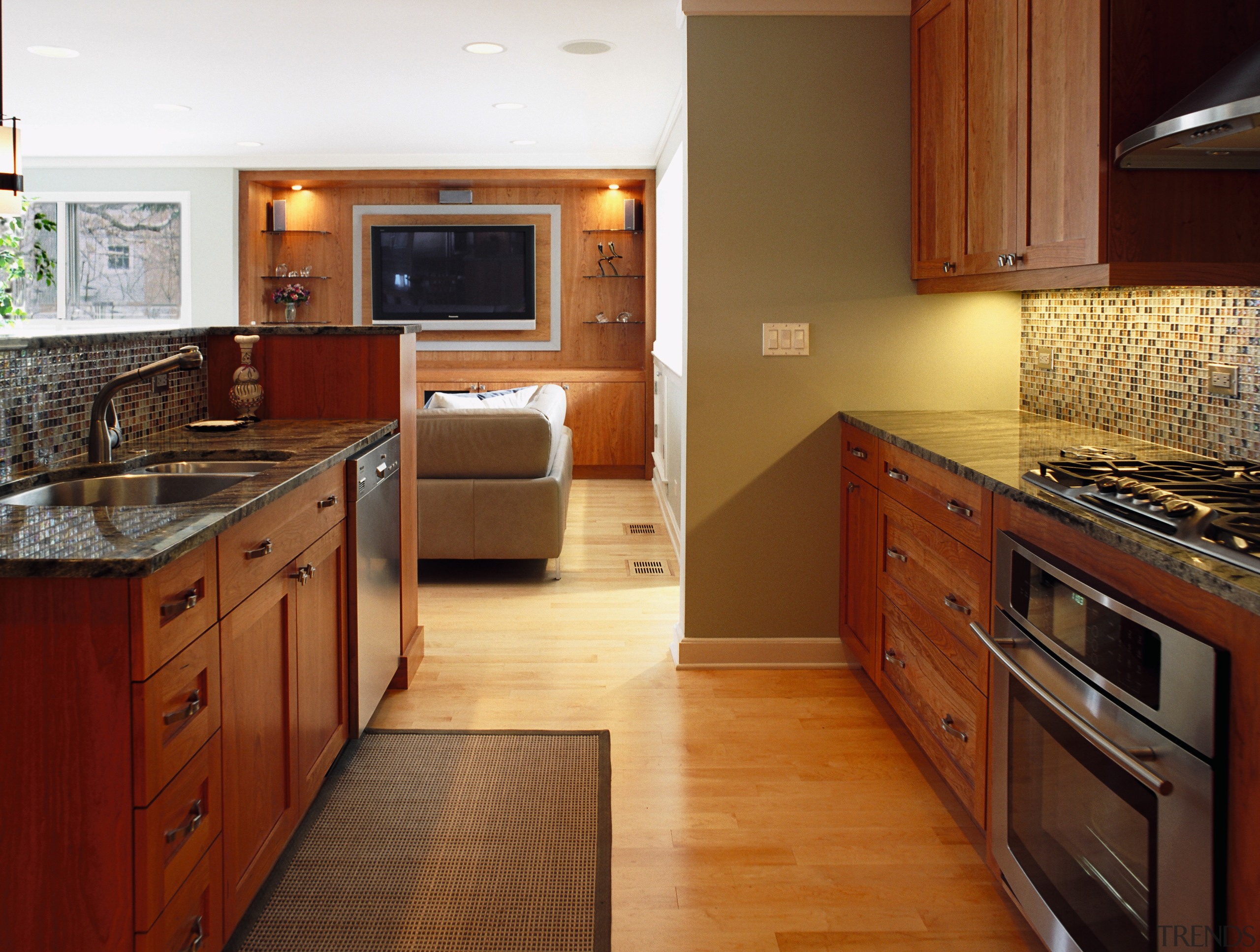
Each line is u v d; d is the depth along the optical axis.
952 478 2.29
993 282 2.66
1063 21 2.16
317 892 2.11
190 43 4.43
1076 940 1.61
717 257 3.41
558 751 2.84
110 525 1.55
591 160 7.48
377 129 6.45
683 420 3.62
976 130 2.72
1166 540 1.41
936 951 1.92
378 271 8.04
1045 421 3.12
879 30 3.35
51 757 1.37
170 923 1.47
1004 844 1.96
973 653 2.15
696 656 3.55
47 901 1.40
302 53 4.57
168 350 2.94
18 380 2.17
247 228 7.62
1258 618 1.15
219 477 2.32
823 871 2.21
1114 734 1.47
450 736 2.94
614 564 5.14
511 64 4.75
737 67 3.36
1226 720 1.21
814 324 3.44
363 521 2.71
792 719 3.09
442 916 2.02
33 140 6.91
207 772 1.61
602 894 2.10
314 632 2.31
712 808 2.51
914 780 2.66
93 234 7.74
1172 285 2.06
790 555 3.53
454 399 6.00
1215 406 2.24
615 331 8.14
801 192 3.39
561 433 5.67
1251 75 1.70
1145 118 2.00
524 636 3.93
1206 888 1.24
